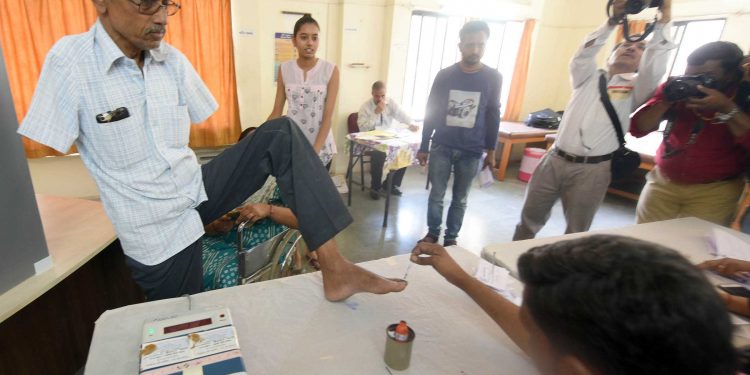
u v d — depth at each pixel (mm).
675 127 1896
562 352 374
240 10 3494
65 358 1582
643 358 313
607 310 323
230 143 3686
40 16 2658
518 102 5340
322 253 1034
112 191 1028
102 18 940
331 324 896
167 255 1116
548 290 378
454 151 2539
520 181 4734
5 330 1328
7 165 1050
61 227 1448
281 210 1669
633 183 4289
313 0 3973
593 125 1956
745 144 1663
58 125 926
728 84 1679
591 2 5051
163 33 955
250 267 1507
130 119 983
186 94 1151
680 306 306
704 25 4270
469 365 793
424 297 1029
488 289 925
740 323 924
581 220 2117
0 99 1014
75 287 1623
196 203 1181
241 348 794
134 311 888
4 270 1056
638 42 1840
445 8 4539
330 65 2309
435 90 2555
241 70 3664
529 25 4949
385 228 3148
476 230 3223
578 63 1963
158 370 665
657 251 364
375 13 4250
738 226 1868
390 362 766
